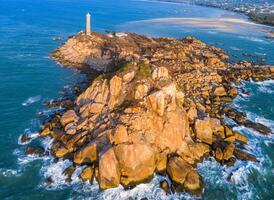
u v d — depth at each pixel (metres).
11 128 64.75
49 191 48.50
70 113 63.56
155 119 54.47
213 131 61.19
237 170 53.62
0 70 99.00
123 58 94.00
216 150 56.25
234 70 104.38
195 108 66.00
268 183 52.06
